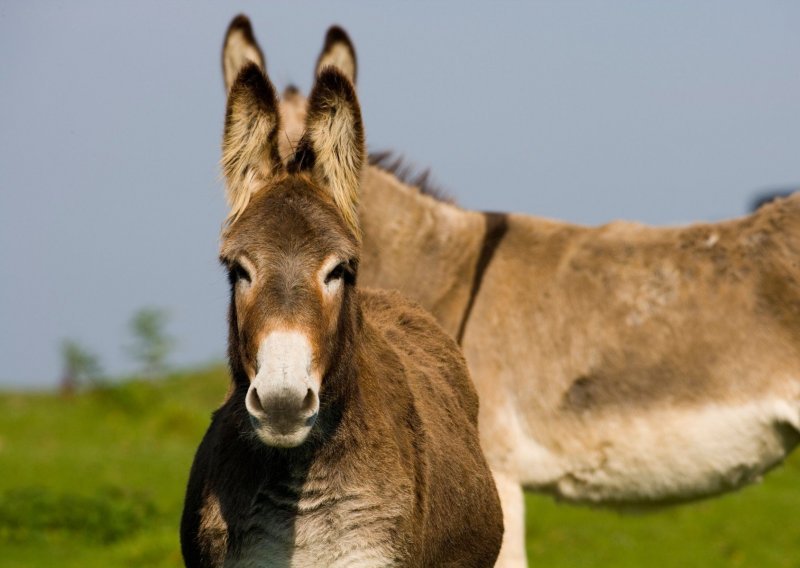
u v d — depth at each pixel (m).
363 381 15.81
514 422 26.03
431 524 16.39
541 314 26.03
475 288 26.66
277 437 13.49
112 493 41.22
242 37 27.36
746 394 24.28
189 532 16.00
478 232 27.17
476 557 17.84
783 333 24.23
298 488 15.24
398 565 15.38
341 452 15.24
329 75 15.37
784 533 40.75
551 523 41.53
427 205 27.42
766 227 24.77
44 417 68.62
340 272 14.73
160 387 79.69
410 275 27.05
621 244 26.03
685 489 25.22
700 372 24.61
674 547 38.75
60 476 44.53
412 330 19.75
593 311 25.61
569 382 25.55
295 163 15.58
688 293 25.00
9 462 47.19
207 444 16.36
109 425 66.50
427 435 16.73
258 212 14.71
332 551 15.28
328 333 14.49
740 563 36.94
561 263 26.25
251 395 13.57
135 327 81.75
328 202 15.07
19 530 36.50
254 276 14.27
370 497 15.30
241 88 15.25
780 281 24.33
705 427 24.53
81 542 36.22
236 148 15.31
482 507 17.89
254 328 13.99
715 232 25.33
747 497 46.12
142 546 34.72
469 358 26.30
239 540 15.29
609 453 25.28
